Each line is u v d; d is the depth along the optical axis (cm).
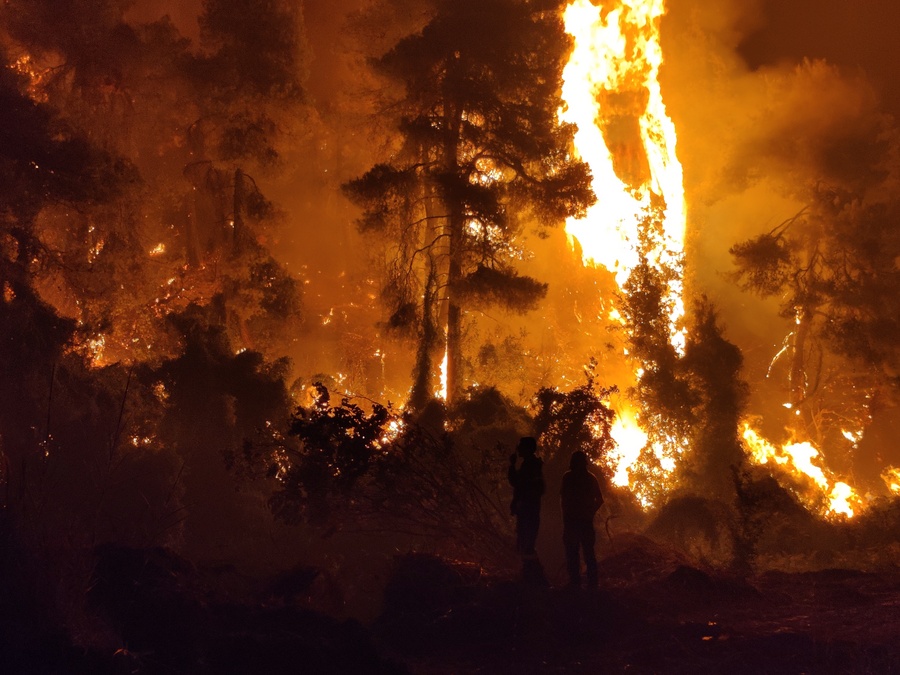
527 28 2408
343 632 886
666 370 2131
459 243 2383
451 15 2402
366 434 1325
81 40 2619
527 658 931
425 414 1912
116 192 2167
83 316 2358
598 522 1580
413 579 1110
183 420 1655
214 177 2762
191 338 1789
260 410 1738
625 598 1125
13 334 1762
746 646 941
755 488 1575
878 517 1950
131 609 855
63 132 2058
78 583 830
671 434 2088
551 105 2452
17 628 745
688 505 1680
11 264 1923
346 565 1291
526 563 1134
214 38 2747
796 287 2833
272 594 1073
